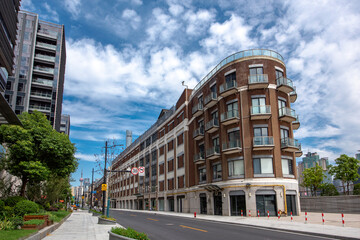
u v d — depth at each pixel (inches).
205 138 1523.1
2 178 937.5
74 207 2994.6
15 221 544.1
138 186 2773.1
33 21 2711.6
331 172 1795.0
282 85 1269.7
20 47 2581.2
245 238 518.6
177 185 1868.8
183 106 1867.6
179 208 1814.7
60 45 2839.6
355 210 1282.0
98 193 4901.6
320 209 1441.9
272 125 1245.1
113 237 422.9
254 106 1263.5
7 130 884.6
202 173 1553.9
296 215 1182.3
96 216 1417.3
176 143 1946.4
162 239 522.3
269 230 652.7
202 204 1528.1
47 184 1197.7
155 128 2466.8
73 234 593.6
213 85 1502.2
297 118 1390.3
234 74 1363.2
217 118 1440.7
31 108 2508.6
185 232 629.3
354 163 1731.1
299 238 509.4
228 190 1259.2
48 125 1021.8
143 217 1246.9
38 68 2632.9
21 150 884.6
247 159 1227.2
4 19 863.1
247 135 1250.6
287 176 1219.2
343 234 518.3
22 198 802.2
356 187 1831.9
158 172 2267.5
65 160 1016.9
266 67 1304.1
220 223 879.7
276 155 1214.3
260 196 1175.0
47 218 655.1
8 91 2442.2
